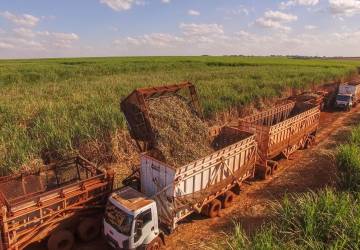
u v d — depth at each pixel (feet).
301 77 132.05
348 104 104.94
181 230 36.73
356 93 113.50
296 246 24.88
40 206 29.30
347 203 29.53
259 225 37.70
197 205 36.40
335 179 46.29
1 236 27.27
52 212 30.55
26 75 131.13
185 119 43.16
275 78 129.70
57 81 124.16
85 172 37.83
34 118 60.34
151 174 34.58
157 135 38.40
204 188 36.91
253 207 42.24
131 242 29.27
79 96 79.92
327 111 106.22
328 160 58.54
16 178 33.83
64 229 32.09
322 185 48.21
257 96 90.07
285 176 52.37
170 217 32.94
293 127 57.26
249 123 51.98
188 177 33.78
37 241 30.25
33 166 43.47
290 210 30.50
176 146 39.04
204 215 39.96
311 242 24.89
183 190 33.73
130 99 38.78
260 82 114.42
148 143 38.55
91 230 33.81
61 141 48.91
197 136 42.65
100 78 129.80
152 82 107.76
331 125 86.99
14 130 52.85
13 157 44.09
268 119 63.05
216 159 37.58
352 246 24.38
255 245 24.45
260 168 50.88
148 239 30.86
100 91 89.04
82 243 33.78
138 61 247.70
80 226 32.86
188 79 121.60
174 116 42.09
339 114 101.60
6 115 60.90
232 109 78.33
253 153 45.96
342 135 76.38
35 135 52.01
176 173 31.86
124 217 29.40
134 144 55.06
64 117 58.03
